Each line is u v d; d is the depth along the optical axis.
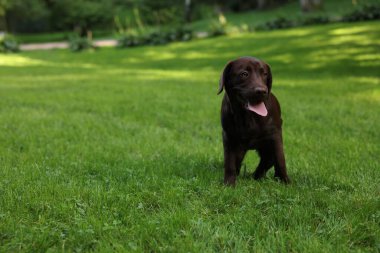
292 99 12.40
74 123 9.81
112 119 10.33
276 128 5.16
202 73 20.27
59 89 15.70
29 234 3.98
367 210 4.39
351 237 3.88
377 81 15.16
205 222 4.21
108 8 49.88
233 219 4.30
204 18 57.66
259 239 3.87
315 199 4.76
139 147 7.64
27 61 29.58
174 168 6.25
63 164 6.52
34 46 44.59
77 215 4.38
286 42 26.62
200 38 35.28
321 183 5.49
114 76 19.88
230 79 4.96
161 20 49.41
